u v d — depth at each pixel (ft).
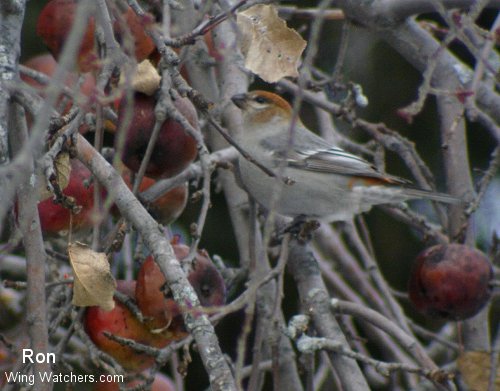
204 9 25.72
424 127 52.65
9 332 34.71
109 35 23.65
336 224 51.39
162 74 25.76
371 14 35.86
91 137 39.34
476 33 32.09
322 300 31.27
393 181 37.86
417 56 36.35
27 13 47.34
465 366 29.30
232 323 51.47
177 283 22.13
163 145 27.14
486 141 52.80
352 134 52.60
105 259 24.11
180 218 50.67
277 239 34.32
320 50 51.55
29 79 31.01
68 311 26.71
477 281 30.53
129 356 27.48
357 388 28.68
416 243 52.95
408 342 29.48
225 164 32.89
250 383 26.81
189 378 52.54
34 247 23.73
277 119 38.93
